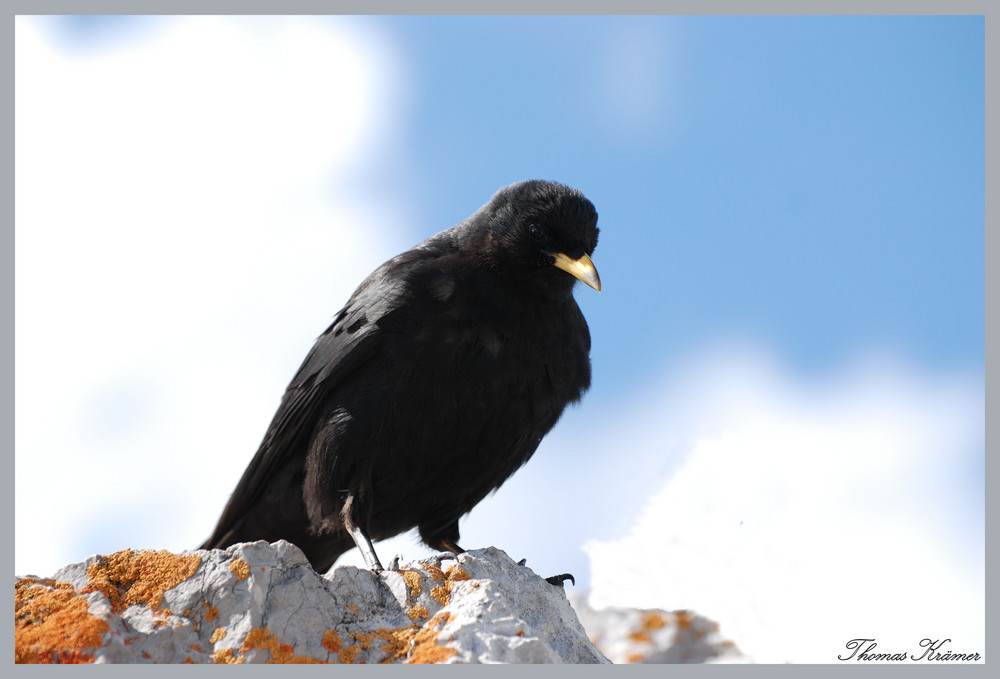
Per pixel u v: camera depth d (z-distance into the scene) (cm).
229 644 862
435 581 941
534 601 967
